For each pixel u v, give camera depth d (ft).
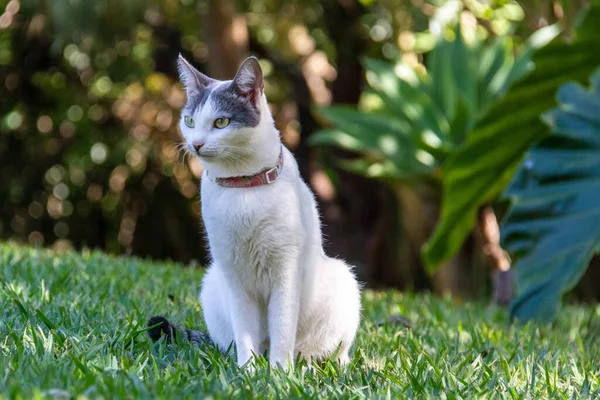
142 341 17.44
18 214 63.87
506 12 41.24
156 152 62.69
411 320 24.50
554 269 23.54
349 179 59.11
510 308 23.86
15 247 31.68
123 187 64.39
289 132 61.21
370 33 58.03
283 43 58.54
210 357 16.29
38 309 18.47
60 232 64.95
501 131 29.55
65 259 29.01
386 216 55.77
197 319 21.53
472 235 43.09
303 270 16.62
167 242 64.90
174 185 64.13
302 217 16.34
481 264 43.32
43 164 63.98
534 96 28.43
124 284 25.16
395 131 41.98
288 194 16.06
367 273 56.90
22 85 63.26
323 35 59.47
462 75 41.45
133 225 64.80
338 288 17.51
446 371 16.69
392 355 18.98
